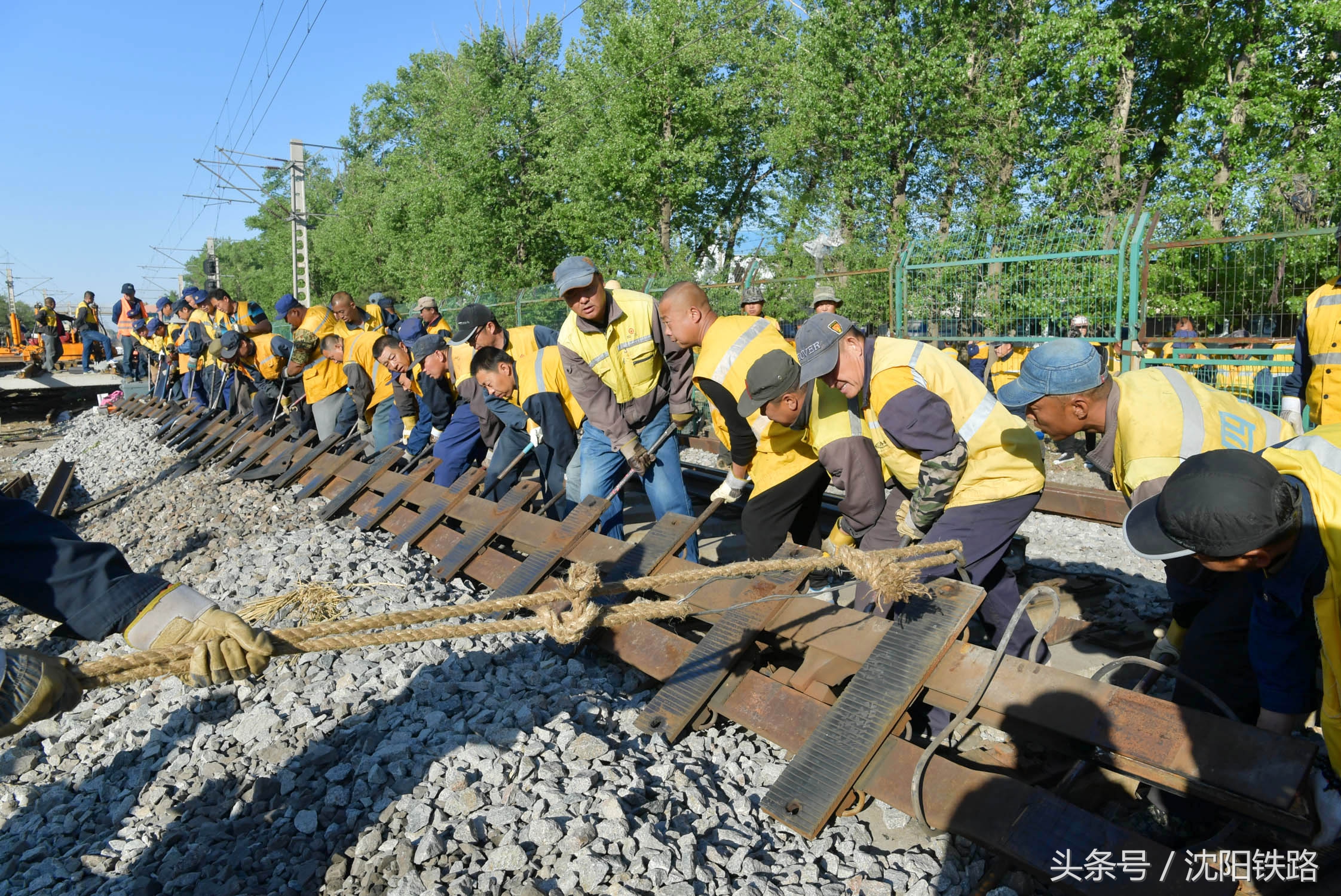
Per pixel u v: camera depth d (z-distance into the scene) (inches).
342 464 317.1
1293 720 87.3
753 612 134.0
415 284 1305.4
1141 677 140.8
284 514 289.9
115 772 135.2
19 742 150.3
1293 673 85.0
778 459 153.6
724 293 504.7
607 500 183.9
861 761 103.8
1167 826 105.4
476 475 232.7
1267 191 523.5
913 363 119.3
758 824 107.0
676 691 129.5
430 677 148.4
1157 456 106.0
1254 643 86.7
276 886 101.2
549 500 232.5
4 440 637.9
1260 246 351.3
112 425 603.5
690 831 105.0
